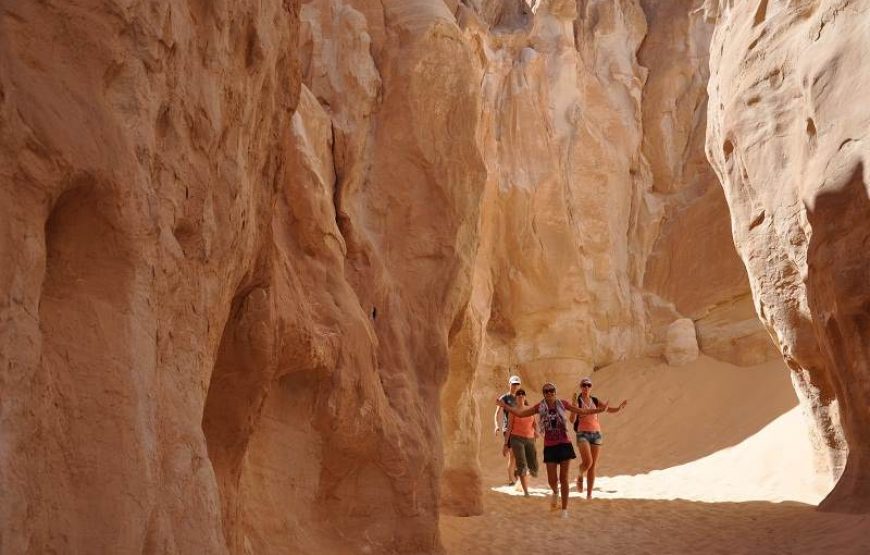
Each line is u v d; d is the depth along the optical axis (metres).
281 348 5.00
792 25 8.32
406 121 7.11
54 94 2.49
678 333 15.18
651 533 7.18
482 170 7.38
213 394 4.40
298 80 4.80
